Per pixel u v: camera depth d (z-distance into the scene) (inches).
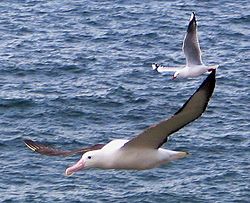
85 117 1802.4
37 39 2338.8
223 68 2117.4
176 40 2345.0
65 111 1823.3
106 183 1480.1
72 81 2020.2
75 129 1745.8
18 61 2153.1
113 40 2335.1
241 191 1461.6
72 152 635.5
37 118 1793.8
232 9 2623.0
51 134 1716.3
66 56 2187.5
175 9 2620.6
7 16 2541.8
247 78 2039.9
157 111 1845.5
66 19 2527.1
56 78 2047.2
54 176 1508.4
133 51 2246.6
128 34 2381.9
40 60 2156.7
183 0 2706.7
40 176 1509.6
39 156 1578.5
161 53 2239.2
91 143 1685.5
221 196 1446.9
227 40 2353.6
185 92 1947.6
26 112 1820.9
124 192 1451.8
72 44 2301.9
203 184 1486.2
